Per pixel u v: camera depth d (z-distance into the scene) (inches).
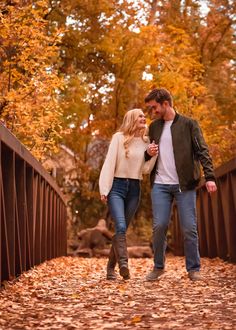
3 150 297.1
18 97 496.4
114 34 903.7
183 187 322.7
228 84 1138.0
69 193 1027.9
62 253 740.7
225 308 227.9
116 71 936.9
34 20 515.8
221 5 1162.6
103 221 893.8
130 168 331.6
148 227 1001.5
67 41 892.6
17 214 326.3
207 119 832.9
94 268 445.4
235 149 762.8
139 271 405.7
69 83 826.2
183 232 327.3
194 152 328.2
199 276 325.1
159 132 328.2
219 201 443.5
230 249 410.9
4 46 513.3
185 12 1133.1
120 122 956.6
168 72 808.3
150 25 893.2
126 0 892.6
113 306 237.0
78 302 248.8
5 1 502.9
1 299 251.1
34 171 402.3
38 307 234.8
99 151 1002.7
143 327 192.9
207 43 1172.5
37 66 518.6
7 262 291.1
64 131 547.5
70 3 831.7
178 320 203.9
